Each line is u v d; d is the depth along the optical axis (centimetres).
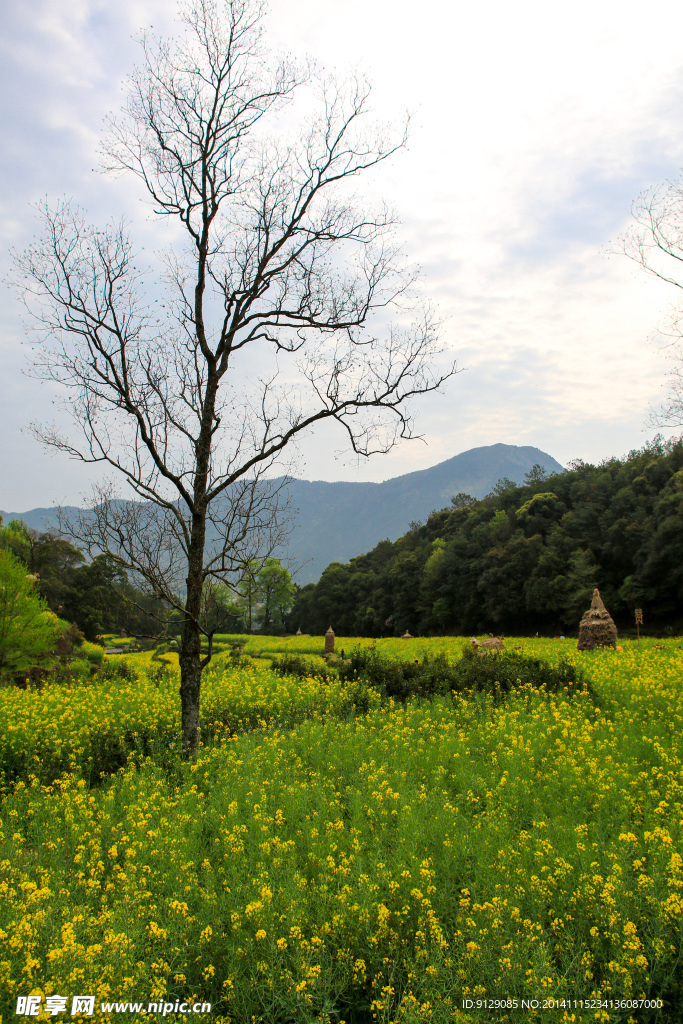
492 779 735
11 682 1800
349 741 980
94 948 389
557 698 1220
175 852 573
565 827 570
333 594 9150
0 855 579
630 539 5294
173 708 1254
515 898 465
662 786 684
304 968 405
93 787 933
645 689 1223
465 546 7319
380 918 444
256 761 889
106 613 4781
